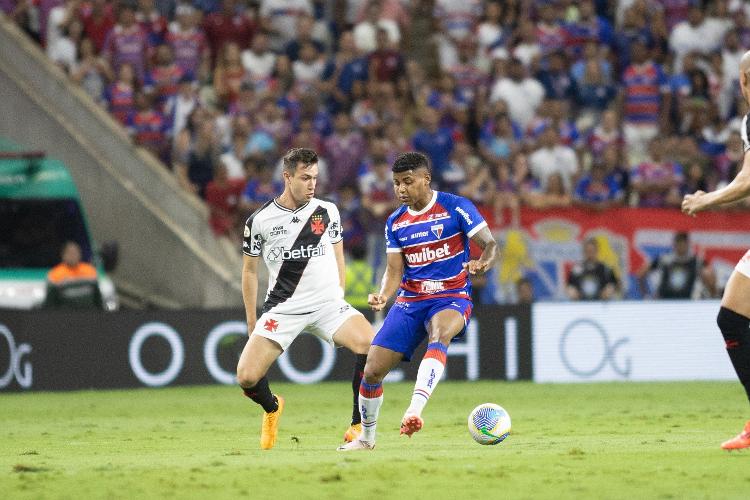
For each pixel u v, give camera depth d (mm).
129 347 60156
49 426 41906
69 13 75750
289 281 32031
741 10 81312
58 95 73312
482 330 63156
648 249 67812
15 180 67188
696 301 64625
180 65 75500
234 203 68812
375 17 78188
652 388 58719
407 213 29828
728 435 34438
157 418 45156
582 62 77125
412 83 77312
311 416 45031
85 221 67875
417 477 23547
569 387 59625
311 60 75625
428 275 29641
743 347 27312
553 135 71125
